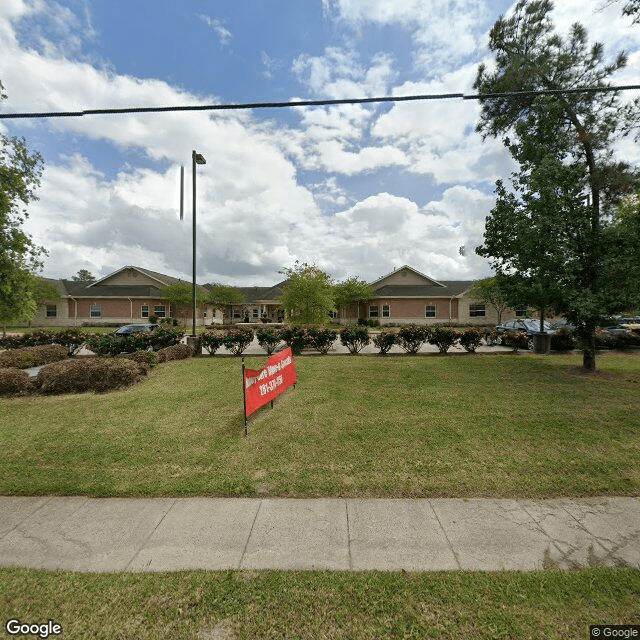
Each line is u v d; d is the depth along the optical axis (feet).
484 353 44.45
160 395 24.32
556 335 45.80
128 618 6.94
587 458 14.05
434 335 43.70
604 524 9.91
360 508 10.78
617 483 12.13
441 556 8.66
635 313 28.09
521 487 11.91
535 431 16.97
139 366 30.09
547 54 33.19
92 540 9.37
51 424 18.38
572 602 7.25
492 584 7.73
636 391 24.58
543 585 7.67
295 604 7.24
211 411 20.62
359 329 44.68
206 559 8.63
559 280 28.99
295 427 17.75
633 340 47.06
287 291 67.51
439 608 7.14
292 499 11.35
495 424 17.95
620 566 8.25
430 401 22.17
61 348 40.40
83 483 12.28
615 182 31.30
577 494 11.54
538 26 33.45
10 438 16.38
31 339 45.98
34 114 13.92
